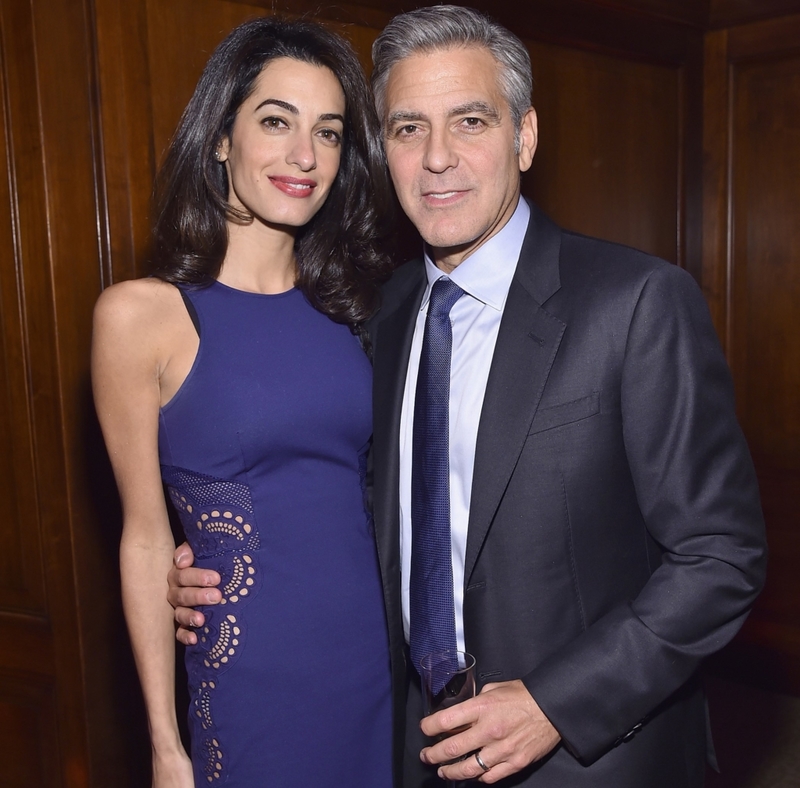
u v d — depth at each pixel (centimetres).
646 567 159
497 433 154
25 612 252
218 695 167
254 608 167
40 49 220
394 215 197
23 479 246
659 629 144
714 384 149
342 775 172
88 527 241
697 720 167
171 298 169
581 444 151
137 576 168
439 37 162
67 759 251
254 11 250
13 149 227
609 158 355
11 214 230
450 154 160
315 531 172
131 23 229
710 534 146
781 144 364
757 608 381
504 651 156
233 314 174
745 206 377
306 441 174
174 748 170
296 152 169
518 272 163
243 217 176
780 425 375
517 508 154
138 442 166
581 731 144
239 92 171
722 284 388
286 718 167
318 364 179
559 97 334
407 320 182
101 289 234
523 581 154
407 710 181
